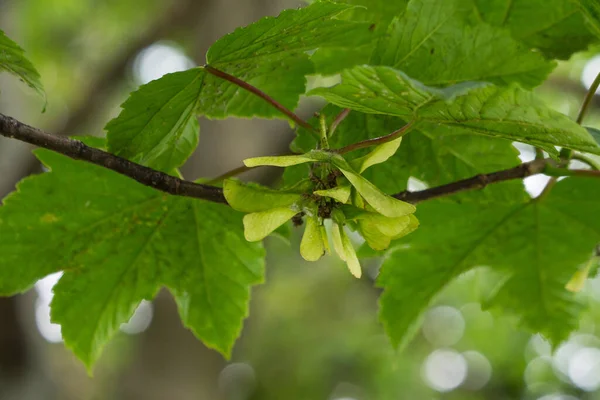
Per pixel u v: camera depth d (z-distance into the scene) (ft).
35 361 6.84
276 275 13.60
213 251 3.53
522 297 3.72
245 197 3.05
